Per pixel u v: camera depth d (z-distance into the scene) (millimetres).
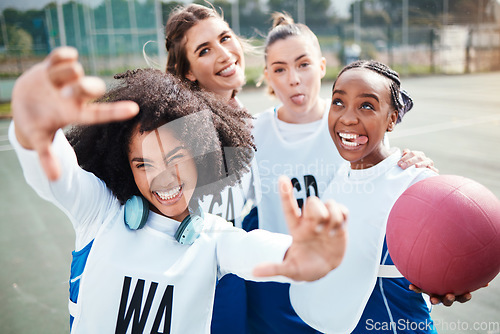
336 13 17547
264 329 1778
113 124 1127
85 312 1151
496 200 1229
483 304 2455
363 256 1450
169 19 2074
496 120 8523
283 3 16422
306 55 1912
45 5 13594
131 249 1180
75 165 1125
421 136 7281
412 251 1223
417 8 18000
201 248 1216
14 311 2561
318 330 1557
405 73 18000
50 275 3023
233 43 2043
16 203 4680
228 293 1562
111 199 1244
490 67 19438
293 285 1611
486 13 18750
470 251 1158
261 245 1108
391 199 1447
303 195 1874
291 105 1939
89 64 14891
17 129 870
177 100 1128
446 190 1229
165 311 1154
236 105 2125
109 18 14984
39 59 13703
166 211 1148
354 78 1401
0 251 3447
